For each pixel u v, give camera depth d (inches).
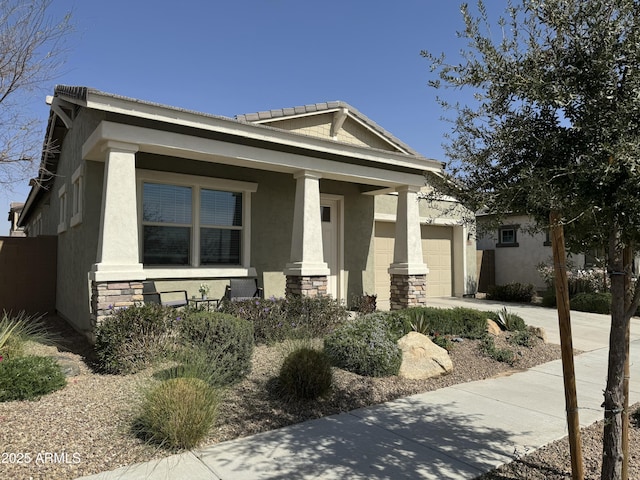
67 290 375.6
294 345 237.5
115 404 172.9
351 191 460.1
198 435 147.3
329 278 447.2
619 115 96.8
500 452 147.6
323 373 194.7
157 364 206.5
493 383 230.1
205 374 180.2
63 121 371.2
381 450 148.2
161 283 338.3
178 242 354.0
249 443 151.4
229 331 210.7
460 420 176.6
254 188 385.7
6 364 184.2
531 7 109.3
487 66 115.5
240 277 375.2
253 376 217.2
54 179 474.0
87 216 307.3
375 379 224.2
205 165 360.8
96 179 311.7
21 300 421.7
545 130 113.8
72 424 154.3
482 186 121.8
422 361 239.5
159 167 338.3
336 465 136.9
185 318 229.9
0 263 414.9
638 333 388.5
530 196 103.4
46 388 182.2
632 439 158.4
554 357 290.4
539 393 213.0
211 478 126.7
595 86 102.3
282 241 403.5
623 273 115.3
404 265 392.2
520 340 311.1
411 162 389.4
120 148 257.9
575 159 106.5
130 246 254.7
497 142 118.4
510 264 715.4
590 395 214.2
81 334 313.9
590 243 128.4
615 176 97.2
